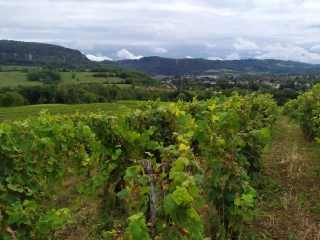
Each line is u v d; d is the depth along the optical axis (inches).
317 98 415.8
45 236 141.5
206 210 187.3
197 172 108.5
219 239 148.2
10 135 152.7
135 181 99.7
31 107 1924.2
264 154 345.7
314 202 212.2
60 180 192.7
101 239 171.5
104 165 192.5
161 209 107.9
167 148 114.2
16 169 150.8
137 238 80.7
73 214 206.4
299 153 358.0
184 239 94.3
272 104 633.0
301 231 171.0
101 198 217.0
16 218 124.6
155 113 265.7
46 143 154.3
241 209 133.7
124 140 204.1
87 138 188.1
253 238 161.9
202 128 139.0
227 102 185.9
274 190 236.4
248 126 224.1
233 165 144.4
